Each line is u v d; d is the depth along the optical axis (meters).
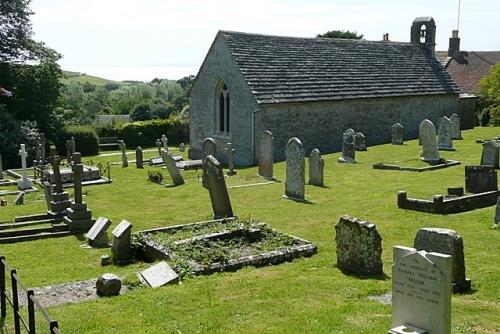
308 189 22.28
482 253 12.09
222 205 17.16
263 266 12.18
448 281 7.19
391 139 40.25
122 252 13.58
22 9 43.53
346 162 29.41
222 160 36.31
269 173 25.83
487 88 48.50
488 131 41.62
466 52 62.25
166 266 11.50
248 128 33.78
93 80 148.62
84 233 17.06
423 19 46.75
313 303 9.39
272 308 9.20
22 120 43.28
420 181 22.88
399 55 44.50
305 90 35.25
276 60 36.03
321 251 13.21
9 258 14.34
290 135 34.44
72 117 57.69
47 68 45.03
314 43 39.66
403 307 7.62
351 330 8.05
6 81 43.25
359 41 43.09
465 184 20.16
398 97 40.25
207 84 36.84
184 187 24.91
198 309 9.33
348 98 36.94
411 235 14.23
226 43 34.69
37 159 33.78
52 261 14.02
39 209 21.27
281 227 16.00
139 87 102.50
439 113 43.97
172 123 51.88
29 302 7.45
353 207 18.38
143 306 9.57
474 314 8.62
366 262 11.06
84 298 10.43
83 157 42.00
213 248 13.05
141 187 25.64
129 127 50.09
